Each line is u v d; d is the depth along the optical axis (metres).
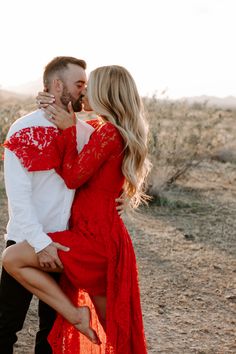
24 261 2.99
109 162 3.09
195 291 4.97
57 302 3.01
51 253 2.96
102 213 3.10
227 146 12.47
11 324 3.12
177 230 6.72
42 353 3.41
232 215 7.51
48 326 3.38
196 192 8.72
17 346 3.86
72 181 3.01
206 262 5.68
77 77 3.12
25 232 2.95
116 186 3.17
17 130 3.01
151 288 4.97
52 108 3.06
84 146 3.05
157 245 6.09
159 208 7.68
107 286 3.05
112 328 3.04
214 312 4.59
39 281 2.99
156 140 8.59
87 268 3.04
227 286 5.11
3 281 3.11
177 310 4.59
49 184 3.06
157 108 11.50
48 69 3.14
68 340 3.23
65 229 3.14
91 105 3.12
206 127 12.05
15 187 2.95
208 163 11.16
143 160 3.21
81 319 3.04
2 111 9.17
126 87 3.11
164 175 8.44
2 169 8.50
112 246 3.08
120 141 3.09
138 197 3.38
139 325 3.15
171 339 4.09
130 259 3.15
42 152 2.98
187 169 9.70
